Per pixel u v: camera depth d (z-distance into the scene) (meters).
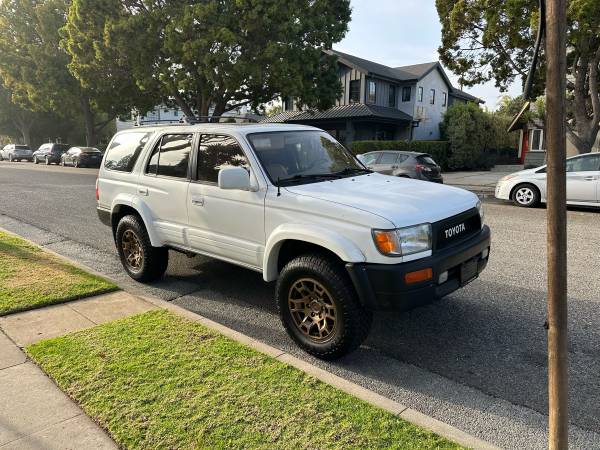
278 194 4.04
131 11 20.75
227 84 20.20
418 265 3.44
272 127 4.77
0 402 2.99
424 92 32.91
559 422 1.99
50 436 2.67
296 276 3.84
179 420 2.79
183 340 3.83
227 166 4.53
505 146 33.06
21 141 50.06
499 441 2.78
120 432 2.68
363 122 29.27
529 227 8.98
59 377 3.26
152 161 5.38
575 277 5.77
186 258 6.84
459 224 3.90
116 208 5.82
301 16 20.19
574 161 10.73
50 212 10.85
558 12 1.66
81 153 27.94
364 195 3.89
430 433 2.67
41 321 4.24
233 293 5.41
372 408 2.91
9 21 29.08
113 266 6.55
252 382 3.19
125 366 3.40
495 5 12.98
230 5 19.39
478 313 4.71
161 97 24.42
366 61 32.78
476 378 3.52
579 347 3.95
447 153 27.14
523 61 14.01
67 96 29.38
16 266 5.86
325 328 3.76
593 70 13.15
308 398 3.01
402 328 4.40
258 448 2.54
